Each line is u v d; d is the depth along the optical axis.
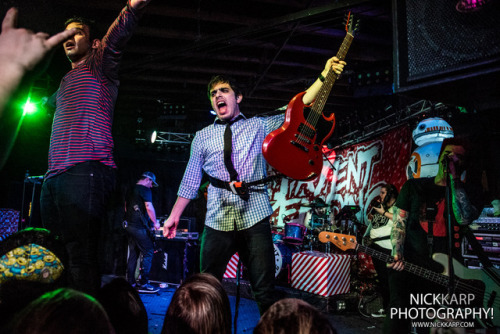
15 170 7.96
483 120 2.94
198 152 2.11
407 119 6.83
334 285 4.97
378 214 4.65
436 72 1.86
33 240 1.00
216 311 1.12
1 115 0.57
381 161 7.59
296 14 4.68
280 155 1.80
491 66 1.70
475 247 2.40
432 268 2.29
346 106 9.24
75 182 1.52
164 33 5.78
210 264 1.94
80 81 1.67
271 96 8.72
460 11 1.79
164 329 1.13
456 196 2.31
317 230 6.64
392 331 2.22
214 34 5.96
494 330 2.02
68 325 0.54
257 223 1.89
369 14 5.31
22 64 0.59
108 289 1.13
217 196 1.97
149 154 10.48
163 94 8.85
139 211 5.60
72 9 4.82
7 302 0.88
